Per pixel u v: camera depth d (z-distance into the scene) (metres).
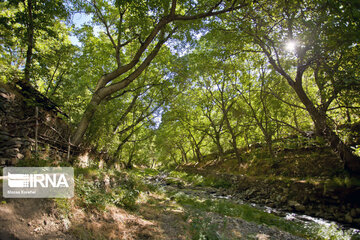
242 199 12.94
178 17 10.50
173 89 17.97
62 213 4.16
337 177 9.94
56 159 7.80
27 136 6.74
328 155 12.29
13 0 9.09
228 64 15.45
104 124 12.44
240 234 6.08
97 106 10.80
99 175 7.21
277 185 12.09
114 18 13.87
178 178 24.52
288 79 10.85
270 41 10.45
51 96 10.07
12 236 3.09
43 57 10.20
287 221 8.07
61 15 9.82
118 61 12.56
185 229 5.66
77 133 10.20
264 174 14.95
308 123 16.50
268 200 11.62
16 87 7.72
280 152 16.34
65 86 12.50
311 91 15.27
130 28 11.75
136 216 5.95
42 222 3.72
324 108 9.98
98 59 16.39
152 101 20.38
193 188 17.11
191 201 10.09
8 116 6.25
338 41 6.58
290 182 11.38
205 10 11.00
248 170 17.16
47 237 3.50
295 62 9.60
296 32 8.82
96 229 4.38
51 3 9.12
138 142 26.23
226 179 18.00
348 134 10.20
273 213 9.50
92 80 17.14
